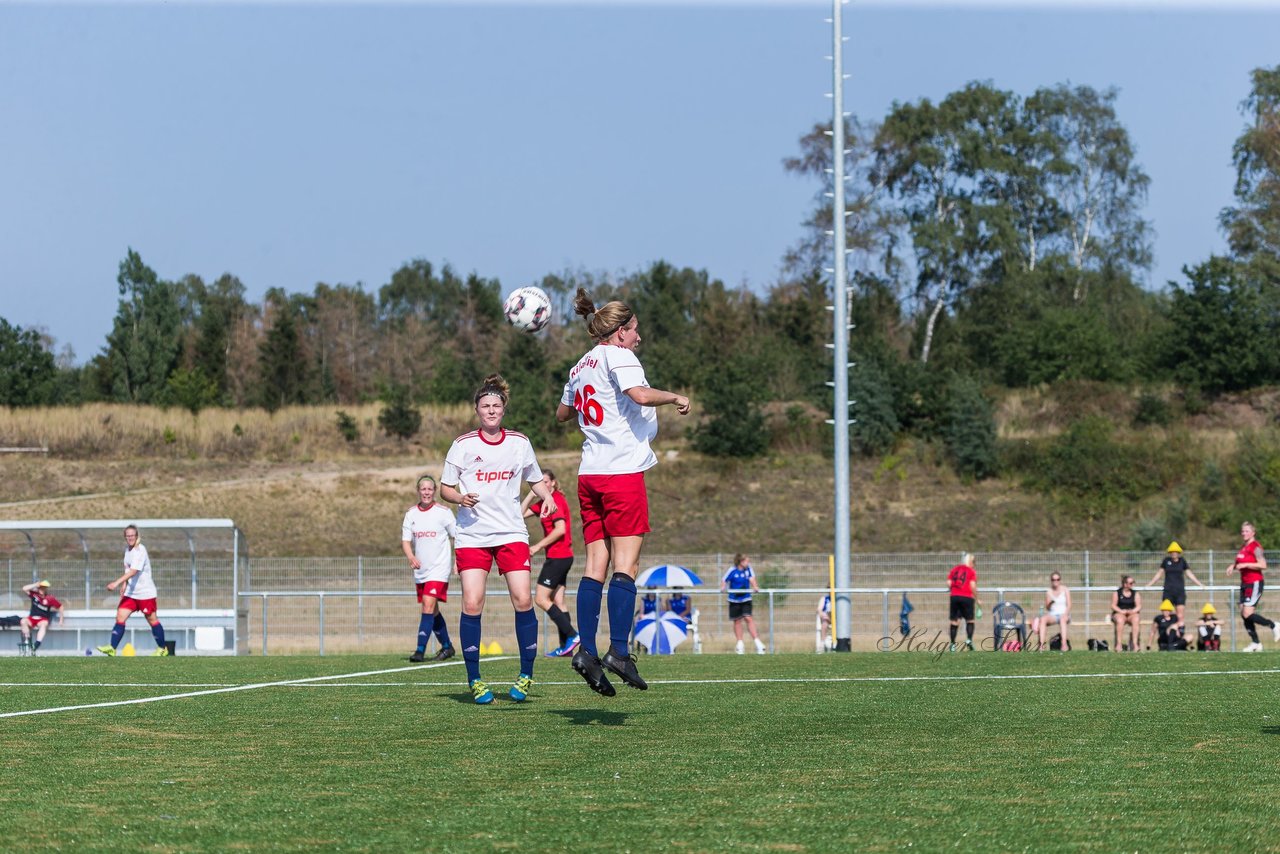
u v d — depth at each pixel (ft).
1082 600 148.05
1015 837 18.08
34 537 114.93
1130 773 24.00
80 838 18.17
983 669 55.83
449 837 18.19
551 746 28.43
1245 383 240.73
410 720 34.24
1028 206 312.71
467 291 368.27
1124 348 262.47
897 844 17.62
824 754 26.86
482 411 40.24
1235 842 17.67
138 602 91.97
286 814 20.01
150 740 29.81
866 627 144.66
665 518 206.18
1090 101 316.40
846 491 112.47
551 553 65.57
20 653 101.04
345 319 377.71
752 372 254.88
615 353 32.78
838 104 118.73
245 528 206.80
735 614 115.44
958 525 200.34
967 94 307.99
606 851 17.24
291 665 62.75
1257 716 34.17
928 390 226.58
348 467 236.84
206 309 335.26
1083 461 206.69
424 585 69.21
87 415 250.78
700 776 23.81
